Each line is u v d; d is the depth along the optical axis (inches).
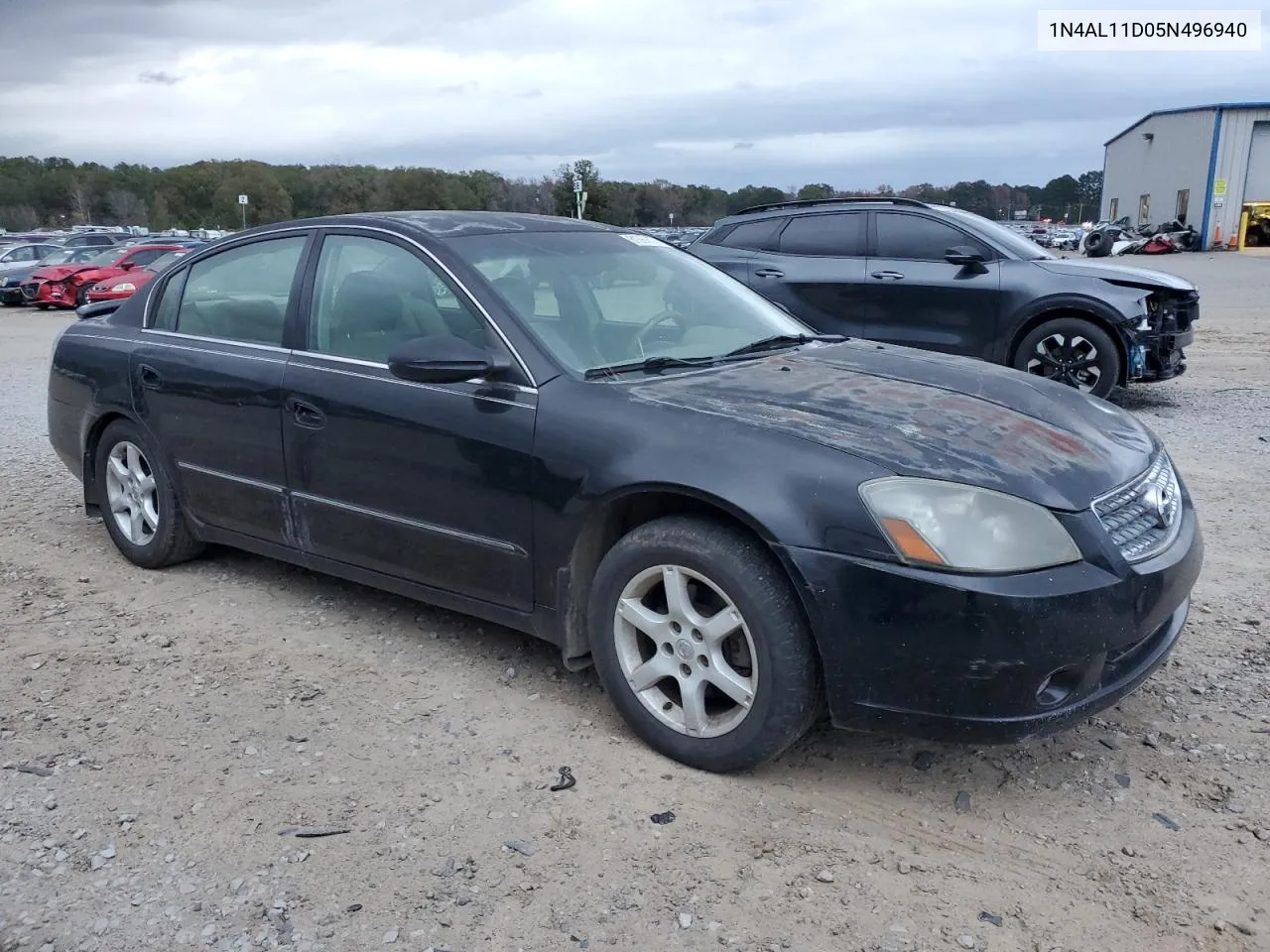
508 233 160.2
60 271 920.3
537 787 121.0
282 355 161.9
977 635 106.9
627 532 133.9
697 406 127.2
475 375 134.2
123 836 111.7
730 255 374.3
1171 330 322.0
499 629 166.2
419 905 100.8
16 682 147.9
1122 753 127.7
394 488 146.9
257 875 105.3
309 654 156.9
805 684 115.8
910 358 159.3
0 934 96.9
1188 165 1774.1
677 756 125.6
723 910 100.0
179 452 178.7
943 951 94.3
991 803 117.9
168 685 146.8
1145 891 102.5
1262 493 231.0
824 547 111.5
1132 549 116.2
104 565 197.0
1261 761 124.9
